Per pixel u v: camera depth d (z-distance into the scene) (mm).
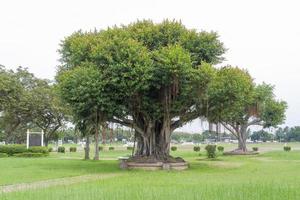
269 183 19844
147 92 33781
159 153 36094
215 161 44688
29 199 15461
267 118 62969
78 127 39438
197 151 68312
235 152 62281
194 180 23156
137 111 35219
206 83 32656
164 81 32188
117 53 31844
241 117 60344
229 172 30203
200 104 35562
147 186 19500
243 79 34938
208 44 36031
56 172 28938
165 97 33656
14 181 23281
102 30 36531
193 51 35594
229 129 63875
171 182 21875
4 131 72062
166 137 36469
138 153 37312
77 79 31906
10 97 57938
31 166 34062
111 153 66812
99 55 32156
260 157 53969
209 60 36281
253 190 16844
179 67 31125
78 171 30141
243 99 36062
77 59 34938
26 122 64875
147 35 35375
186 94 33156
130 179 24391
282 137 155375
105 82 31828
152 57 32562
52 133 65250
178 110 34844
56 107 59281
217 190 16891
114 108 33031
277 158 51469
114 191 17125
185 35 35656
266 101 61594
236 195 15711
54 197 15727
